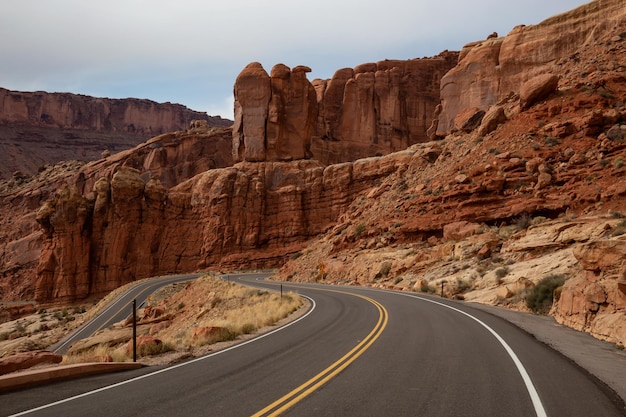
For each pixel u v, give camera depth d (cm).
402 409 662
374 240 4612
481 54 6212
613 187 3216
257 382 849
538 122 4350
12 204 12456
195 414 669
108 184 8112
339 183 7456
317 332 1491
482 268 2867
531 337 1255
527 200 3675
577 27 5412
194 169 10988
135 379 913
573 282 1508
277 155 8169
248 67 8388
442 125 6588
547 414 635
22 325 6084
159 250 7931
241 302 3108
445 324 1516
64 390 827
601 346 1116
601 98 4162
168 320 3612
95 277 7662
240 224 7656
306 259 5519
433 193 4516
